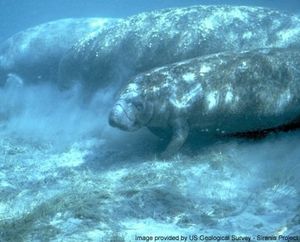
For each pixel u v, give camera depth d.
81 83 10.72
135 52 9.40
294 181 5.54
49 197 5.93
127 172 6.62
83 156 8.10
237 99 7.07
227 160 6.45
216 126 7.31
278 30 8.62
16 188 6.74
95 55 10.10
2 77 14.29
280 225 4.48
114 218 4.84
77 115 10.78
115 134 8.89
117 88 9.83
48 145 9.21
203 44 8.77
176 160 6.82
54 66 12.93
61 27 13.24
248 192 5.45
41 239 4.40
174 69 7.31
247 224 4.59
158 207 5.07
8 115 12.57
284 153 6.61
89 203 5.12
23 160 8.27
